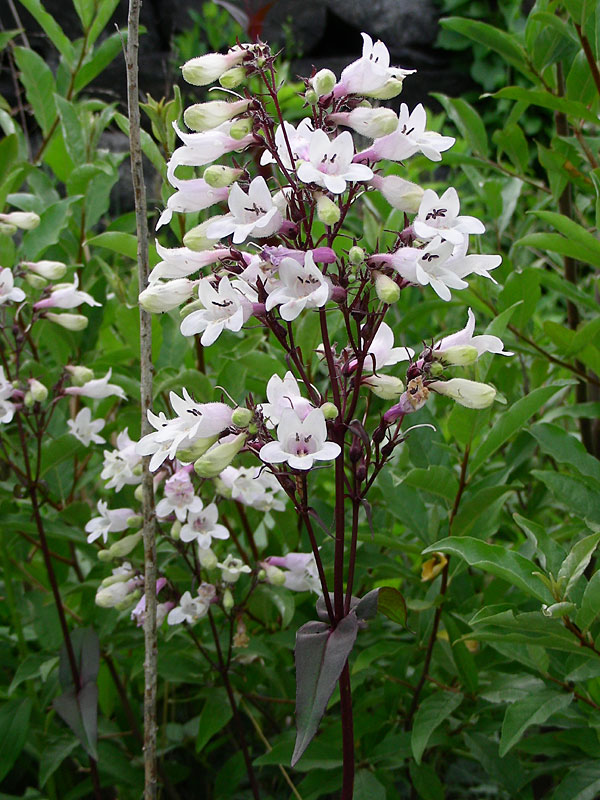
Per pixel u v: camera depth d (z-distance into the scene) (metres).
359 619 0.29
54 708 0.38
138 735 0.46
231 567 0.39
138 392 0.46
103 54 0.56
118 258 0.58
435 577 0.42
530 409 0.36
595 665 0.34
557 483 0.37
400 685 0.42
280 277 0.27
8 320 0.49
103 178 0.55
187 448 0.29
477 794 0.47
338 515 0.29
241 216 0.27
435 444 0.43
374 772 0.41
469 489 0.41
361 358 0.29
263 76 0.28
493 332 0.37
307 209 0.31
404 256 0.27
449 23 0.45
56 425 0.47
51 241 0.48
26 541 0.50
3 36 0.55
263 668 0.45
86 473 0.51
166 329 0.48
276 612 0.45
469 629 0.43
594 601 0.29
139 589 0.39
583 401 0.49
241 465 0.42
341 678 0.30
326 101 0.28
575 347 0.42
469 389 0.29
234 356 0.46
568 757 0.40
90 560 0.48
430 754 0.45
